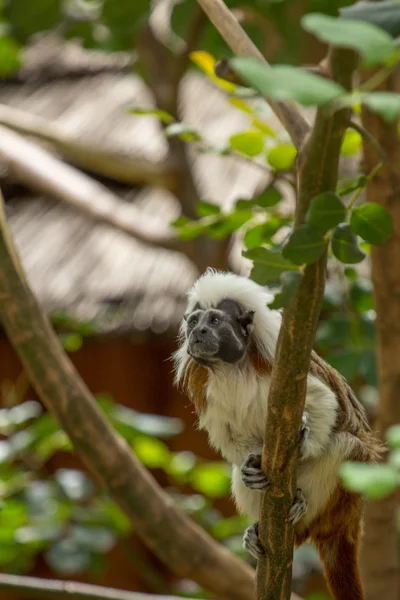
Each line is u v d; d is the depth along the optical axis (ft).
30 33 39.91
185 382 23.36
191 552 27.55
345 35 8.25
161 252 50.14
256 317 21.77
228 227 27.25
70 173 43.70
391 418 27.14
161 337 45.55
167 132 25.67
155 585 37.09
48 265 49.32
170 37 40.14
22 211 54.54
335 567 23.59
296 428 16.37
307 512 22.65
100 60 62.23
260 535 18.35
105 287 47.34
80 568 31.22
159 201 52.49
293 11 36.91
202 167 49.60
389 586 27.91
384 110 8.57
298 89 8.13
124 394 53.26
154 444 34.01
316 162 13.01
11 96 59.57
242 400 21.76
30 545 32.65
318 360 22.89
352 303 29.32
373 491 9.24
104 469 26.81
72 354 53.57
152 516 27.22
